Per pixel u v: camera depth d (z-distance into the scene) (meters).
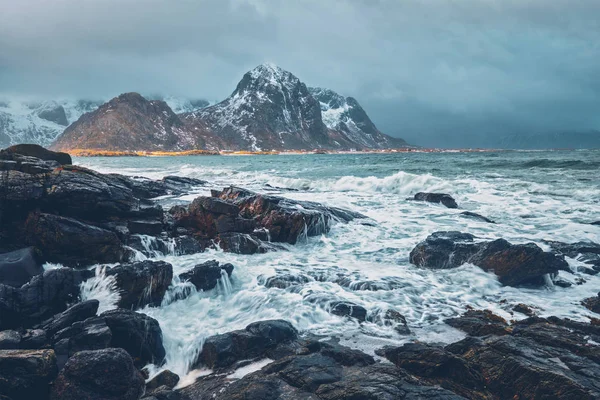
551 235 14.70
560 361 6.38
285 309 9.07
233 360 7.38
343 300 9.32
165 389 6.47
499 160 54.53
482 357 6.70
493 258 10.92
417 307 9.23
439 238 12.37
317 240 15.29
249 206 16.80
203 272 10.25
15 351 6.69
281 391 6.08
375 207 20.92
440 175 35.56
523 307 9.05
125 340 7.73
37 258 10.67
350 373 6.51
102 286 9.38
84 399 6.21
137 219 14.36
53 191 12.46
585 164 39.94
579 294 9.86
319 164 67.44
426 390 5.74
